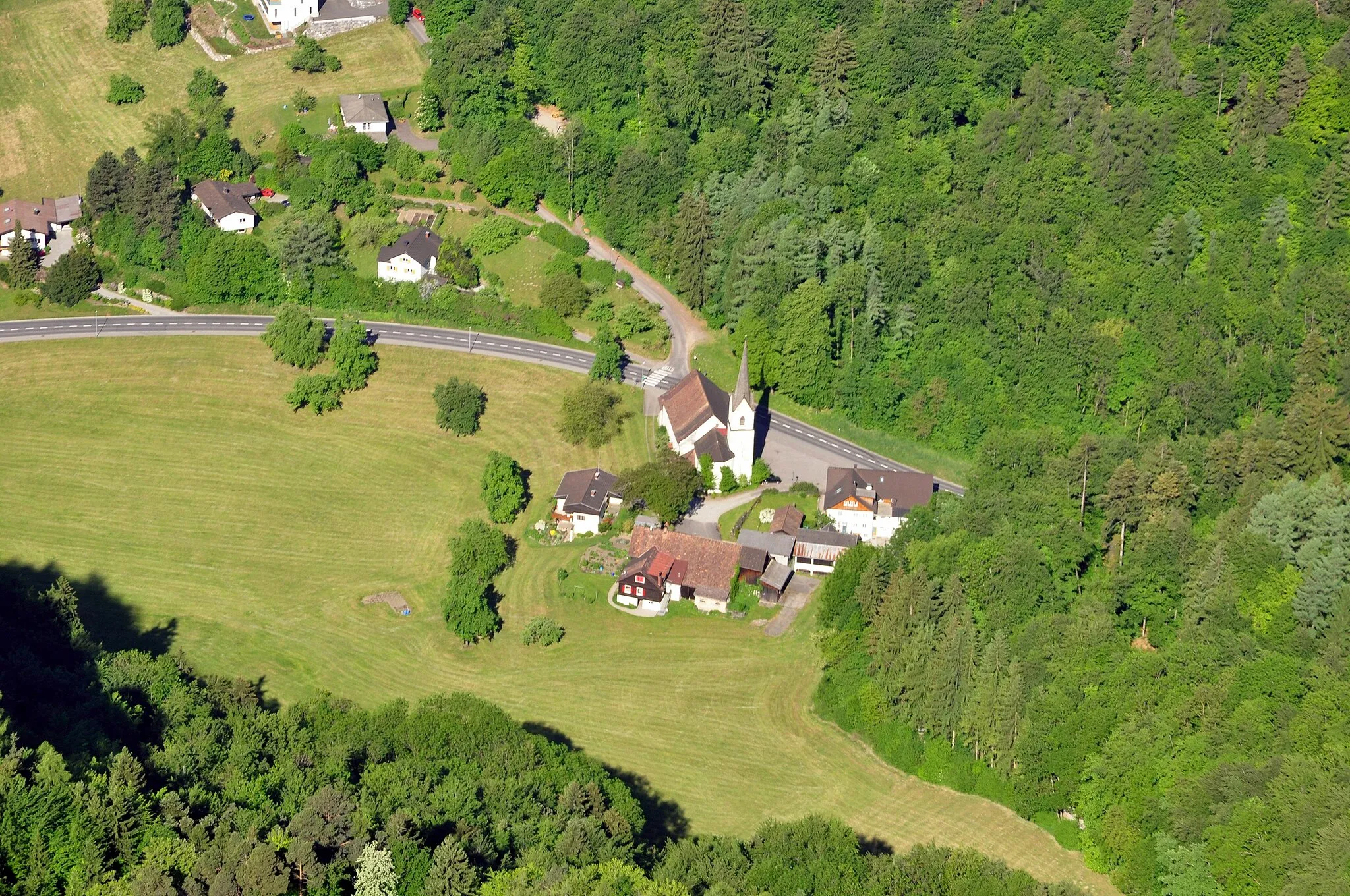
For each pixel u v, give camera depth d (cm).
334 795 15875
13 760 16000
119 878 15375
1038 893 15650
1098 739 18500
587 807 17112
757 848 16688
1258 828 16962
